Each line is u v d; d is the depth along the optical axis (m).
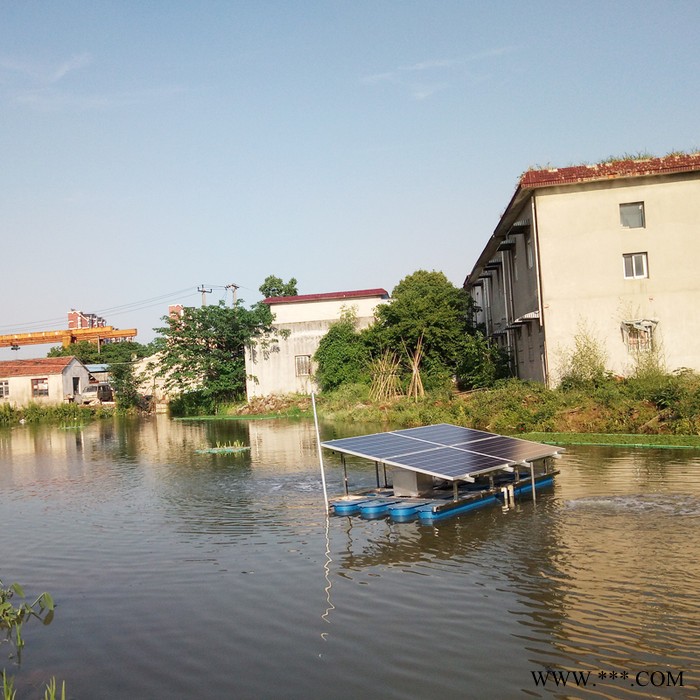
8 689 6.07
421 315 34.00
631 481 12.92
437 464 11.44
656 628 6.60
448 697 5.57
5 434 33.59
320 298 45.03
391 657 6.32
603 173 23.11
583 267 23.45
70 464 20.53
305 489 14.23
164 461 19.95
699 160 22.86
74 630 7.38
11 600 8.37
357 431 24.59
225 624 7.30
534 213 23.77
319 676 6.04
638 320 22.95
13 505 14.30
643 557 8.62
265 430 27.95
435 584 8.09
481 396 24.45
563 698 5.46
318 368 39.97
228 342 41.78
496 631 6.73
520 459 12.05
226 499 13.62
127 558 9.89
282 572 8.84
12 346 58.19
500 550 9.23
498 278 34.19
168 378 41.91
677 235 23.11
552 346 23.52
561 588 7.73
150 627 7.34
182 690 5.95
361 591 8.01
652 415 19.19
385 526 10.81
